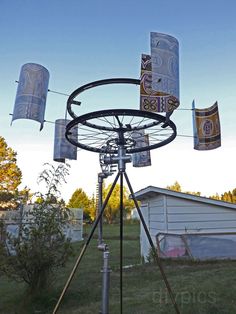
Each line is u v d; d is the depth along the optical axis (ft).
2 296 18.20
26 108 9.15
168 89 7.54
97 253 35.09
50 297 16.31
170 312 12.87
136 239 53.88
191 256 24.93
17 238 16.63
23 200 23.11
